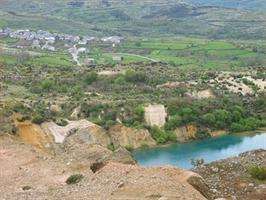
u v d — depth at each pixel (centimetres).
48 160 3544
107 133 9950
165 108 10994
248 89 12800
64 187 2847
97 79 12712
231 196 3291
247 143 10125
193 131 10700
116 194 2528
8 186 3009
